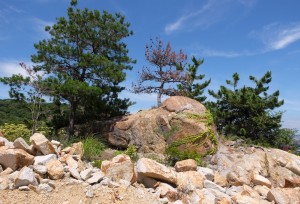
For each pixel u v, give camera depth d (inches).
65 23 594.2
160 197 270.1
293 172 430.0
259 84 655.8
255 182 377.4
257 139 594.2
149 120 520.7
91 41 604.1
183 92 709.9
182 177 309.9
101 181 265.7
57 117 622.8
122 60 623.2
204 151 456.1
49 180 251.9
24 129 519.5
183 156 420.5
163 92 725.3
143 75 740.7
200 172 345.7
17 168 262.8
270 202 319.6
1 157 260.4
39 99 561.9
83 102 606.5
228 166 415.8
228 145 495.5
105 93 613.3
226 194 313.9
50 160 285.3
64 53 579.8
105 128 563.2
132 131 526.6
